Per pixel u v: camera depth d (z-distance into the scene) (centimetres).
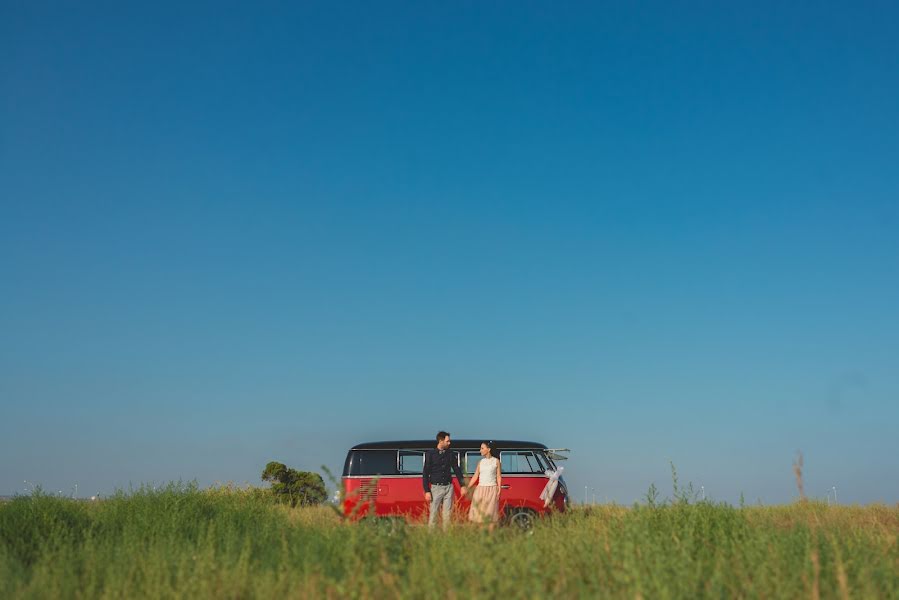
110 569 896
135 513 1386
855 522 1314
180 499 1481
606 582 791
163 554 957
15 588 873
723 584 767
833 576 805
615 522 1098
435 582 786
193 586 816
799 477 791
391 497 1800
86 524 1368
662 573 733
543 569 834
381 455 1839
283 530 1206
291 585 820
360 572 827
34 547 1223
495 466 1499
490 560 814
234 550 1017
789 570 805
